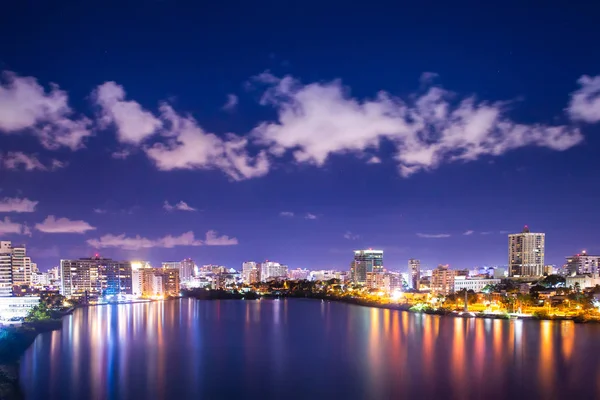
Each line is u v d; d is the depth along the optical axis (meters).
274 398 173.88
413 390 181.12
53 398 173.62
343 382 192.38
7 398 173.12
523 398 171.88
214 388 185.88
